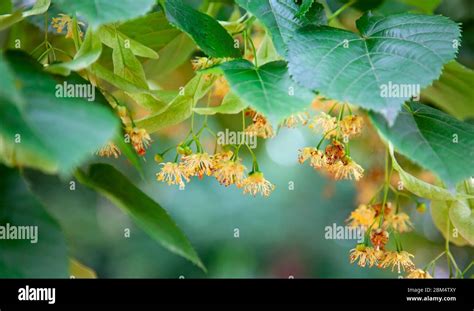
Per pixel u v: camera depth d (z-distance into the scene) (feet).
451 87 1.63
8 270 1.23
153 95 1.38
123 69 1.43
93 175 1.32
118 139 1.30
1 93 1.15
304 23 1.36
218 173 1.41
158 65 1.66
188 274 3.72
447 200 1.45
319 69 1.28
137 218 1.29
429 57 1.30
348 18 1.73
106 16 1.22
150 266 3.61
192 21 1.36
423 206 1.54
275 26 1.35
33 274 1.23
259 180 1.43
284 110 1.25
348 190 3.65
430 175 1.69
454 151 1.27
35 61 1.26
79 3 1.23
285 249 3.84
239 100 1.38
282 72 1.30
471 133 1.29
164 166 1.42
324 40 1.33
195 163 1.40
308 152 1.44
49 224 1.25
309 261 3.83
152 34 1.57
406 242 2.15
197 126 2.00
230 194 3.92
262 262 3.82
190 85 1.40
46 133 1.14
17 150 1.25
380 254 1.47
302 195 3.91
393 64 1.29
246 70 1.30
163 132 2.04
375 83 1.27
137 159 1.31
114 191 1.32
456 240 1.53
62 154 1.13
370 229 1.49
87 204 3.20
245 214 3.86
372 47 1.32
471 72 1.55
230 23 1.47
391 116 1.24
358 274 3.81
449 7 1.96
